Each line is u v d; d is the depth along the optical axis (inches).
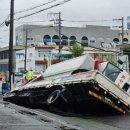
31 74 1568.7
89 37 5708.7
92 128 620.4
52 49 3914.9
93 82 775.1
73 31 5600.4
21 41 5625.0
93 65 912.9
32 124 652.1
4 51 4938.5
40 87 989.8
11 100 1200.8
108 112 841.5
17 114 808.3
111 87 795.4
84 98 816.3
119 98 805.2
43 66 3900.1
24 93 1082.7
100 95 789.2
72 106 866.1
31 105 1007.6
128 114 834.2
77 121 707.4
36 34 5492.1
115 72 836.6
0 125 629.3
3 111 864.3
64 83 865.5
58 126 638.5
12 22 1690.5
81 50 3484.3
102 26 5792.3
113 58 1695.4
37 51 3934.5
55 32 5467.5
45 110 931.3
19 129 590.2
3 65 4990.2
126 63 1744.6
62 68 1007.6
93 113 847.7
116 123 688.4
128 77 837.8
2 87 1621.6
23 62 4146.2
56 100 872.3
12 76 1664.6
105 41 5782.5
